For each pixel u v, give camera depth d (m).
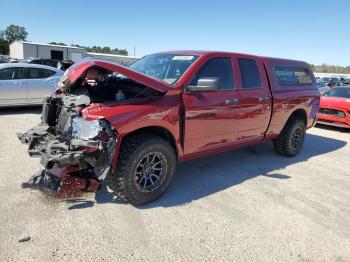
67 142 3.36
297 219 3.75
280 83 5.61
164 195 4.11
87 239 3.03
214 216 3.65
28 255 2.73
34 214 3.39
